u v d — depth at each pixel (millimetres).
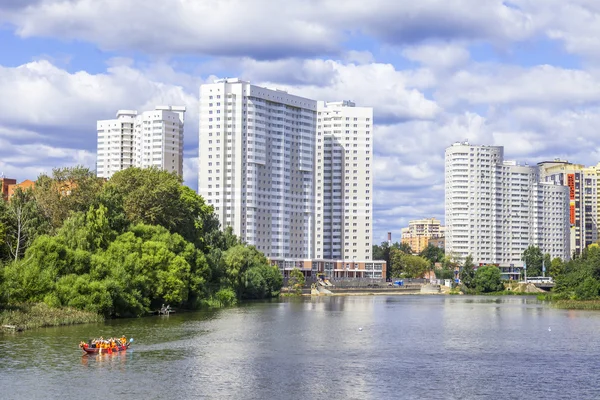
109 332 156250
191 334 161625
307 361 129250
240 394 101688
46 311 165625
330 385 108625
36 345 135250
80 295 173250
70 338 144000
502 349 149625
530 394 104938
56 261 174875
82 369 115250
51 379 107688
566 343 160625
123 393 100312
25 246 198125
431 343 158625
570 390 107562
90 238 191375
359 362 129500
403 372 120062
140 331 162750
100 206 196750
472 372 120938
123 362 122188
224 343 149000
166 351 135125
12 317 157125
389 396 102438
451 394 104250
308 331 179000
